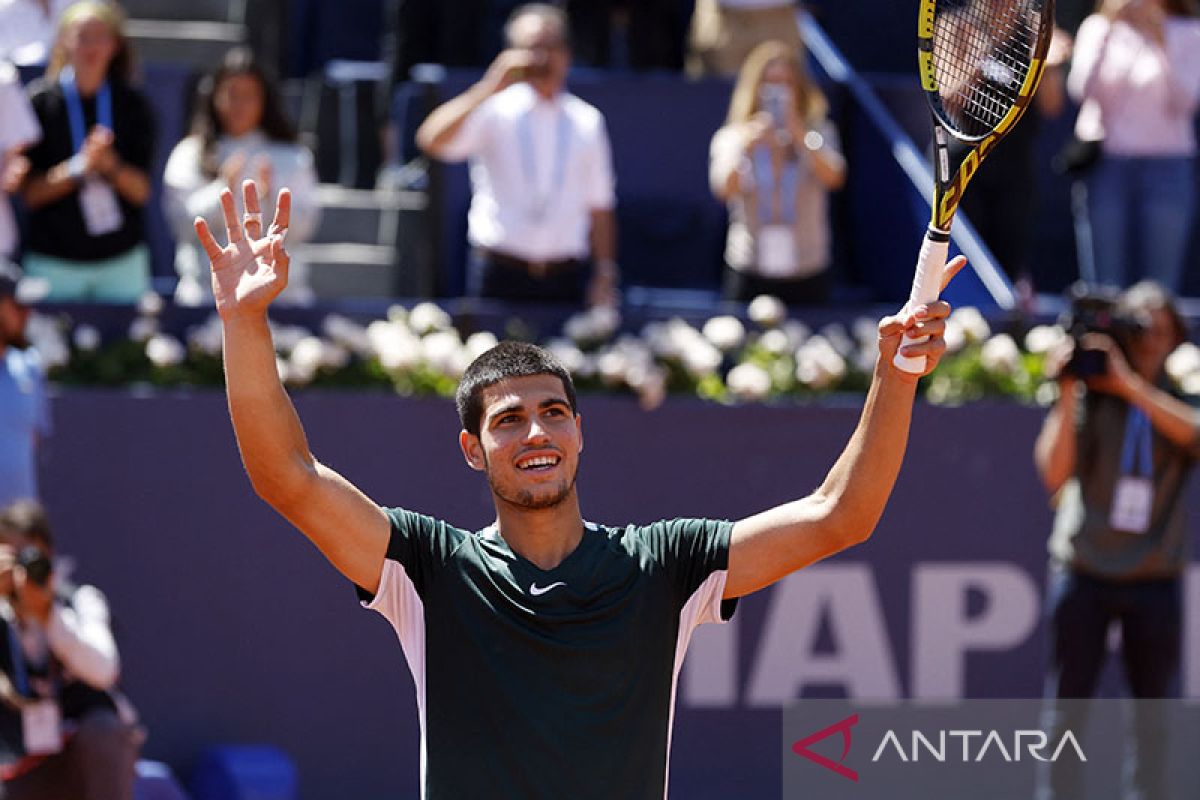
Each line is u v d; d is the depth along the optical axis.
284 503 11.30
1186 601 26.36
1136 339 23.64
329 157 36.25
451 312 25.92
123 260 27.00
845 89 35.19
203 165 27.42
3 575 20.59
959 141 10.99
